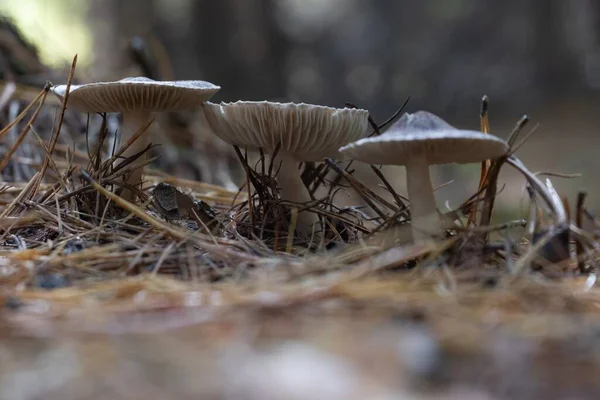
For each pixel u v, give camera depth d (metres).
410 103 1.80
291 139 0.31
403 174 0.83
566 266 0.28
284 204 0.31
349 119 0.30
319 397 0.20
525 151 1.19
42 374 0.21
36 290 0.25
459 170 0.87
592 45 1.67
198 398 0.19
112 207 0.31
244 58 1.22
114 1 1.24
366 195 0.31
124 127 0.32
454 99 1.77
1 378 0.21
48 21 1.27
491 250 0.28
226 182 0.46
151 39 0.62
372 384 0.21
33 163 0.38
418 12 2.16
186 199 0.31
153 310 0.23
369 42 2.15
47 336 0.22
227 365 0.21
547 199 0.28
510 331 0.22
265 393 0.20
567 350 0.22
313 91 1.79
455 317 0.23
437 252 0.27
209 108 0.30
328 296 0.24
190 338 0.22
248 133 0.30
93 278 0.26
